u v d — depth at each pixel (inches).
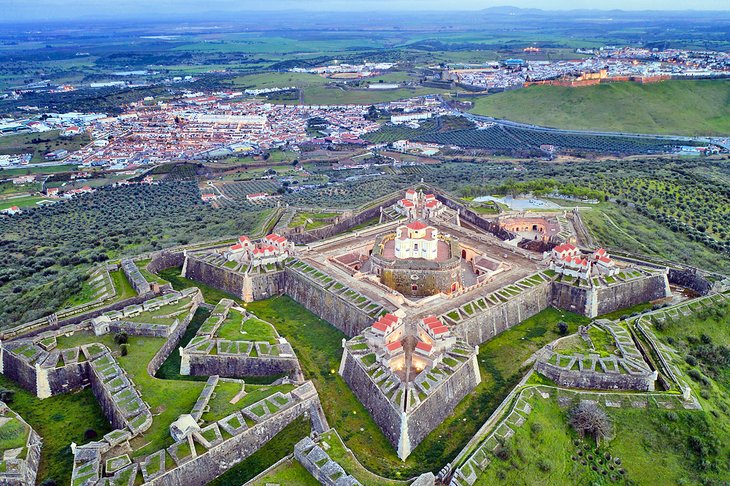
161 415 3917.3
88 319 5137.8
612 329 4877.0
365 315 5044.3
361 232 7130.9
